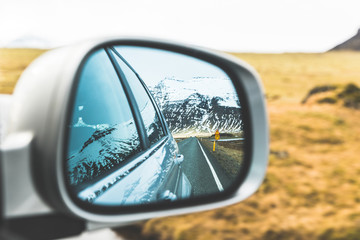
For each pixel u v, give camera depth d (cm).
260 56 11694
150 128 294
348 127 1994
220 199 178
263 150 181
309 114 2398
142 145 256
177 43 192
